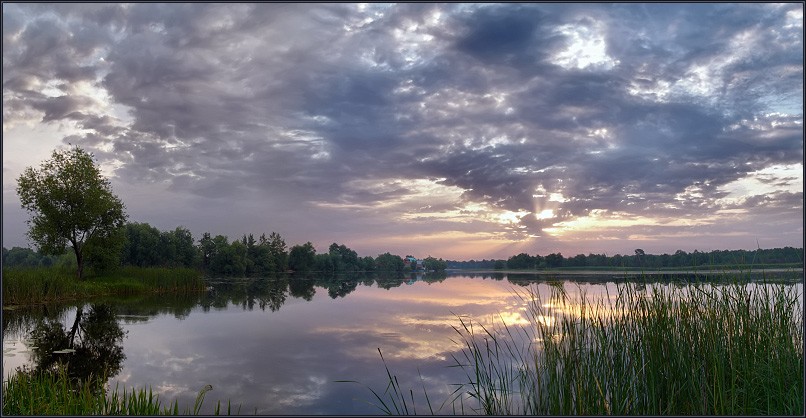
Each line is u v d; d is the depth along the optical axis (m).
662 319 5.73
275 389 7.82
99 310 18.61
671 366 5.50
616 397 5.35
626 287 6.39
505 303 16.78
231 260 59.09
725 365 5.39
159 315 17.19
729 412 4.95
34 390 6.60
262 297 24.75
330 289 31.42
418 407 6.62
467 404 6.54
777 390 5.28
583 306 6.26
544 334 6.00
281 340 12.02
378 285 36.66
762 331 5.65
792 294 6.01
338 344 11.30
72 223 27.75
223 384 8.19
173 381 8.45
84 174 28.45
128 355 10.52
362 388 7.71
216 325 14.70
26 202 27.12
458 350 9.74
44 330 13.89
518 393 6.52
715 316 5.71
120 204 30.25
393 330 12.94
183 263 58.62
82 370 9.20
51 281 22.55
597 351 5.90
